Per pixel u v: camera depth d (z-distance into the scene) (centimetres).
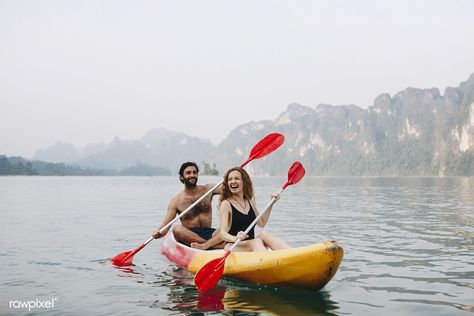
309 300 364
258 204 1570
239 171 466
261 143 589
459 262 512
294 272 380
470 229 818
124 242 686
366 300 363
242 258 425
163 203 1686
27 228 861
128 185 4753
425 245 635
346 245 638
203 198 540
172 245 554
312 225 898
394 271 466
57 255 571
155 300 367
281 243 448
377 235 744
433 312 332
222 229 452
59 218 1062
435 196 2095
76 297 377
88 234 778
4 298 375
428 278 435
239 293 387
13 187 3772
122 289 402
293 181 498
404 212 1194
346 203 1595
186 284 421
